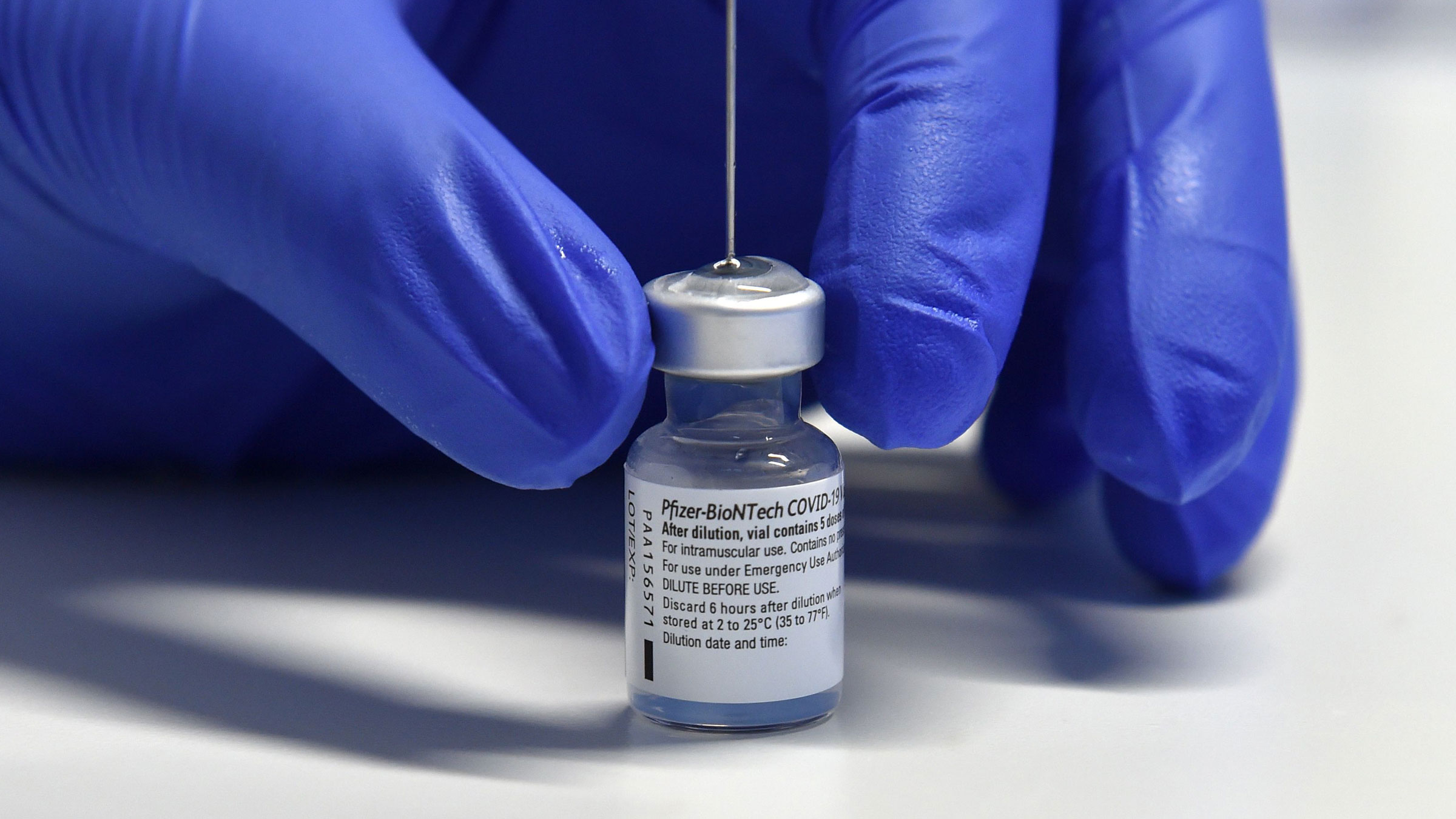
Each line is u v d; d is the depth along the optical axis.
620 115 0.28
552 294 0.22
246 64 0.23
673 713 0.23
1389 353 0.38
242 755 0.22
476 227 0.22
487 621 0.25
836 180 0.24
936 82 0.24
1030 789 0.22
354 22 0.24
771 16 0.26
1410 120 0.70
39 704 0.23
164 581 0.26
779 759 0.22
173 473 0.30
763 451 0.22
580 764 0.22
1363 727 0.23
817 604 0.23
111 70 0.24
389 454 0.29
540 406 0.22
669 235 0.28
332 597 0.26
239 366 0.28
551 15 0.27
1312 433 0.32
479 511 0.28
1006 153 0.24
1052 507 0.29
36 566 0.26
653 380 0.27
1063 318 0.26
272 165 0.23
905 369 0.23
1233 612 0.25
